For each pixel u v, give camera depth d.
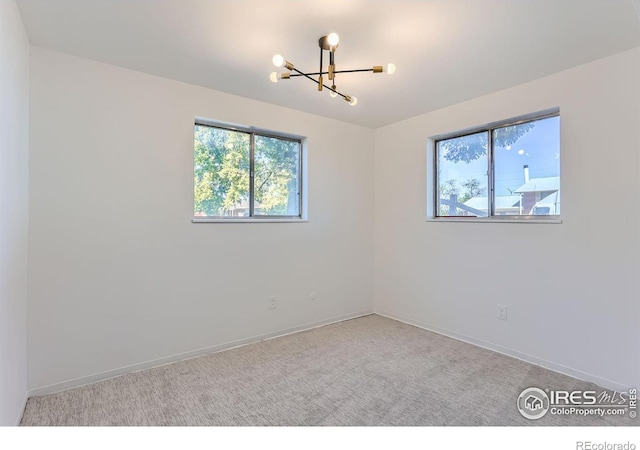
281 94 2.98
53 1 1.70
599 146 2.29
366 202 4.09
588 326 2.35
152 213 2.58
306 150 3.53
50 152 2.17
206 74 2.57
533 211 2.76
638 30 1.94
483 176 3.13
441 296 3.37
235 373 2.46
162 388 2.23
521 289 2.74
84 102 2.30
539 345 2.61
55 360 2.18
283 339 3.21
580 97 2.38
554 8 1.74
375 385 2.28
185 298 2.73
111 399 2.08
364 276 4.06
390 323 3.73
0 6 1.48
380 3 1.70
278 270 3.31
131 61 2.36
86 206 2.30
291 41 2.08
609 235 2.25
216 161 3.03
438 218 3.50
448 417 1.89
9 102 1.63
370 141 4.12
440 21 1.86
